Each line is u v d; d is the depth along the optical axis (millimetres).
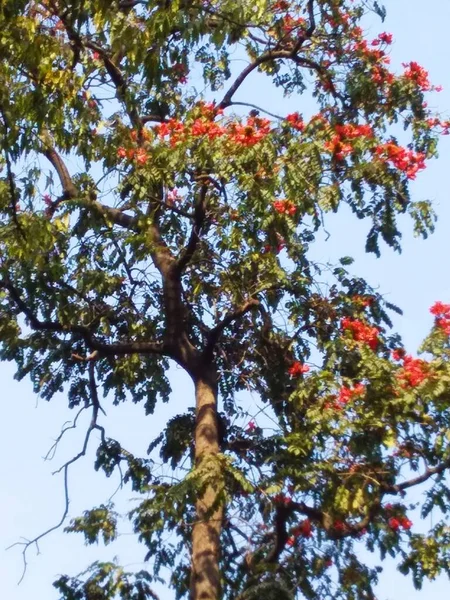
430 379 11688
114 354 14539
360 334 13172
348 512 12273
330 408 12031
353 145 13281
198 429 13641
